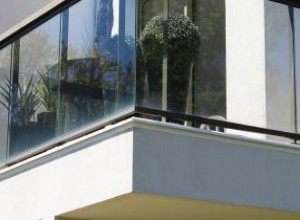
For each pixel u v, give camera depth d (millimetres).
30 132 10172
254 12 9664
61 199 9328
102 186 8734
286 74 9750
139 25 8867
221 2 9477
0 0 11188
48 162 9617
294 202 9336
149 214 9453
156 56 8914
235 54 9445
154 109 8781
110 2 9258
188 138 8750
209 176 8805
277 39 9781
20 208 9992
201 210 9234
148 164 8469
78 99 9516
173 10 9133
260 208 9117
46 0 10312
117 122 8953
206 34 9305
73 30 9789
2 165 10539
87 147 9023
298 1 10008
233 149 9023
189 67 9094
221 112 9242
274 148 9320
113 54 9109
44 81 10109
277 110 9602
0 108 10797
